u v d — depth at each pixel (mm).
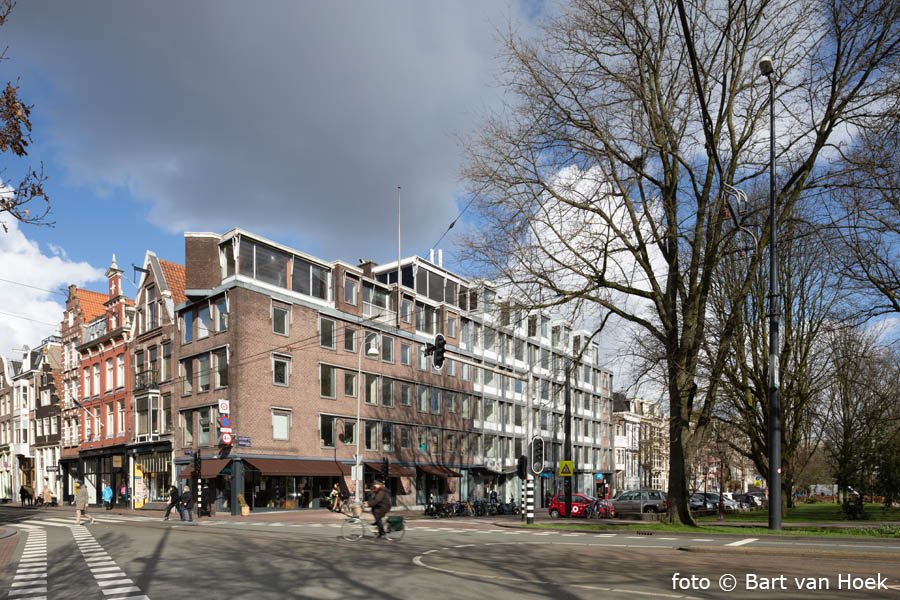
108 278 52094
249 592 10188
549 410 66688
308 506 40594
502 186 20844
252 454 37188
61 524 28516
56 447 59062
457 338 55469
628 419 89500
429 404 51469
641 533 20672
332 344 43156
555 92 20750
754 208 22109
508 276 20859
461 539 19266
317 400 41469
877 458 35875
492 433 58750
